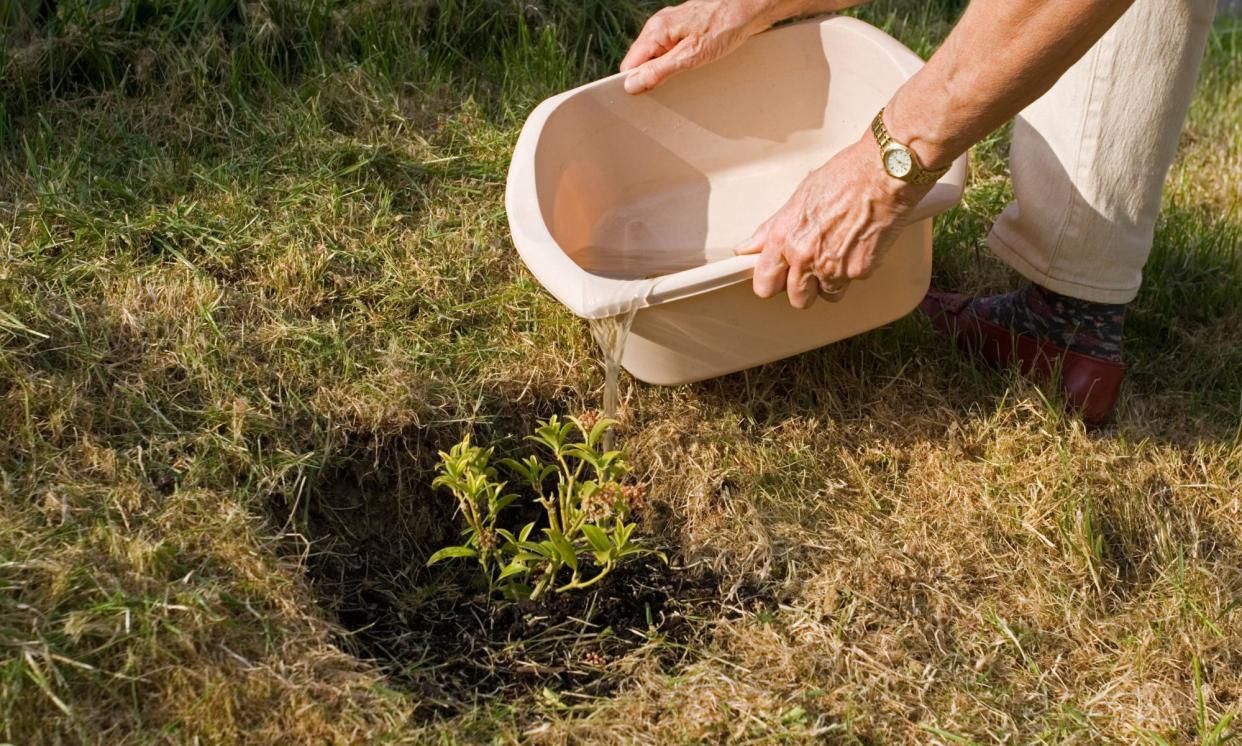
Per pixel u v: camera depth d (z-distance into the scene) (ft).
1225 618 6.06
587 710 5.52
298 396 6.55
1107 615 6.16
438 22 9.30
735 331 6.24
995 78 5.00
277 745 5.02
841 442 6.98
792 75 7.49
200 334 6.64
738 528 6.42
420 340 7.13
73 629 5.04
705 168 7.74
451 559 6.40
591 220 7.48
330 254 7.45
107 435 6.06
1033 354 7.19
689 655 5.82
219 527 5.69
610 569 6.13
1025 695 5.71
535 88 9.09
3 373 6.12
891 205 5.56
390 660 5.72
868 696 5.58
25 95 8.00
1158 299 8.09
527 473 5.95
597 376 7.15
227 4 8.78
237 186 7.72
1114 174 6.42
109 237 7.17
